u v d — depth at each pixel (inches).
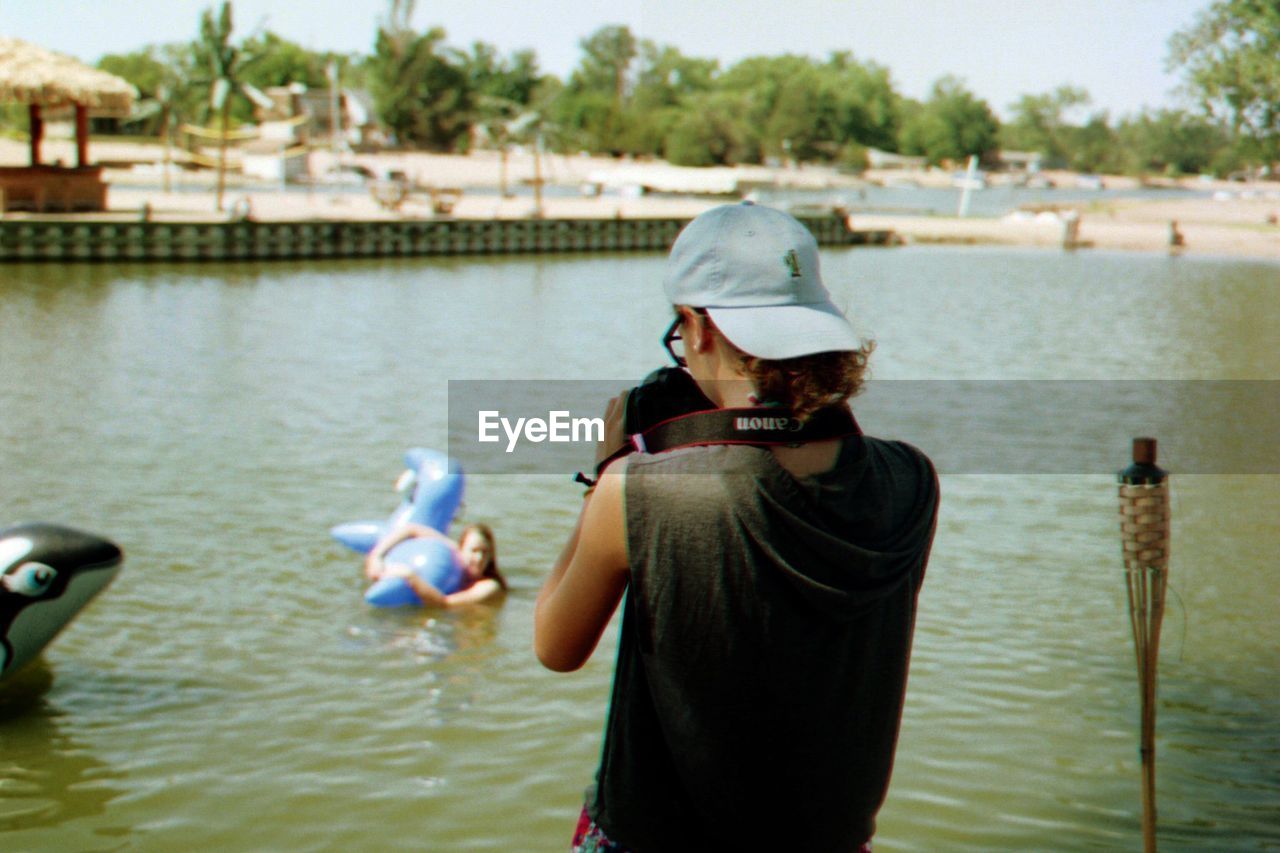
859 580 70.9
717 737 71.0
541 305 1181.7
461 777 238.2
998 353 858.8
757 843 72.7
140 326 979.9
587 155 3838.6
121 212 1948.8
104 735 253.9
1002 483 470.3
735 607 69.4
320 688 278.7
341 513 426.9
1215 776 236.8
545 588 78.2
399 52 4539.9
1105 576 356.2
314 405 644.7
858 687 72.9
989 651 297.3
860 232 1936.5
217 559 370.3
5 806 225.6
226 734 255.1
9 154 3555.6
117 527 404.5
